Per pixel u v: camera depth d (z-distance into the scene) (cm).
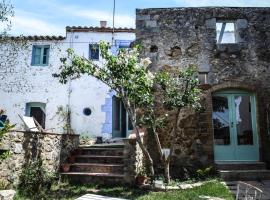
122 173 818
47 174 730
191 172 895
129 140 786
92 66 790
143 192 701
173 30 991
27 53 1369
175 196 643
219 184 735
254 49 964
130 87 738
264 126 918
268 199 622
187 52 975
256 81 945
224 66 958
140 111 927
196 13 995
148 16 1005
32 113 1348
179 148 919
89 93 1328
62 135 889
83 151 942
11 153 616
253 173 820
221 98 970
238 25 978
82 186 768
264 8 986
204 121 927
